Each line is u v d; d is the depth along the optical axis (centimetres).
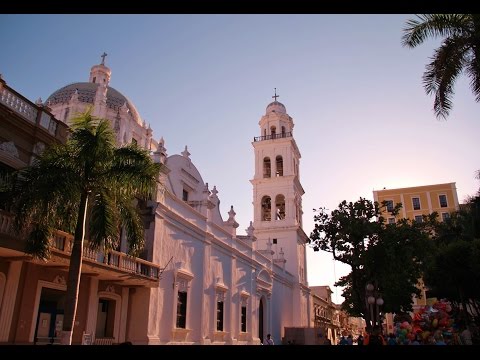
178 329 1986
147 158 1232
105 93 3400
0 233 1099
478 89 1352
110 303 1719
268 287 3588
